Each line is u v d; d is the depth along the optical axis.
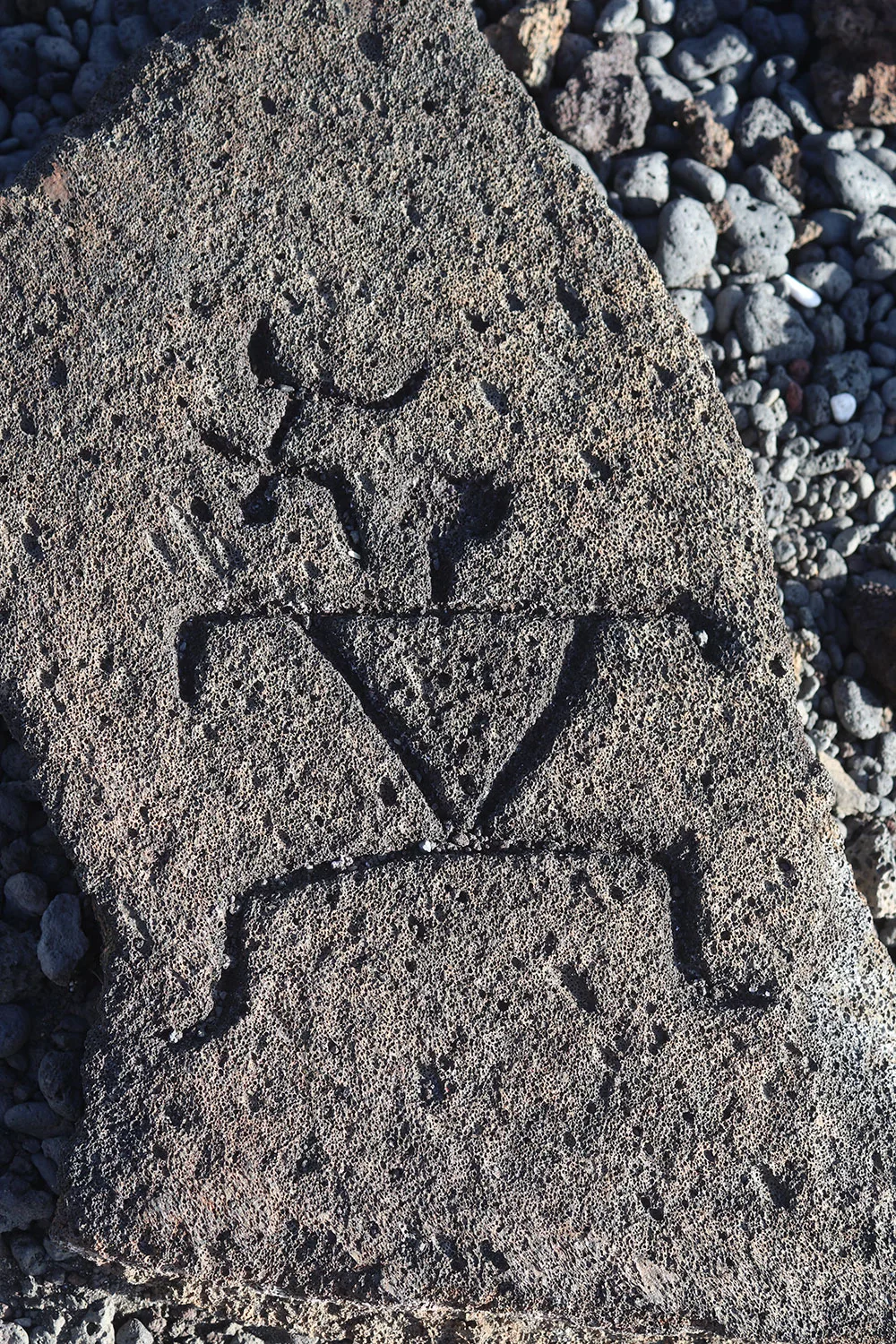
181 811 1.10
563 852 1.11
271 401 1.12
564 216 1.14
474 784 1.11
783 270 1.38
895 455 1.36
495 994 1.10
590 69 1.37
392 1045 1.09
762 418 1.34
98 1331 1.16
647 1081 1.10
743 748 1.12
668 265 1.35
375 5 1.14
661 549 1.13
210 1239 1.07
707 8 1.42
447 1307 1.08
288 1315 1.15
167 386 1.12
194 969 1.09
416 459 1.12
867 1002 1.12
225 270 1.12
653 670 1.12
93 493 1.11
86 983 1.20
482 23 1.40
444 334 1.13
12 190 1.12
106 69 1.37
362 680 1.12
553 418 1.13
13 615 1.11
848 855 1.28
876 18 1.41
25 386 1.11
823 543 1.34
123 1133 1.07
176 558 1.11
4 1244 1.17
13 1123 1.17
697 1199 1.09
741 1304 1.08
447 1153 1.08
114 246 1.12
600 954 1.10
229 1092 1.08
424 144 1.14
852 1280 1.09
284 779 1.11
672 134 1.39
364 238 1.13
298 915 1.09
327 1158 1.08
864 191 1.40
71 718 1.10
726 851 1.12
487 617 1.12
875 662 1.31
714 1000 1.11
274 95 1.13
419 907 1.10
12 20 1.41
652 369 1.13
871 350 1.39
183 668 1.11
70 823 1.10
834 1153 1.10
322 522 1.12
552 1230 1.08
